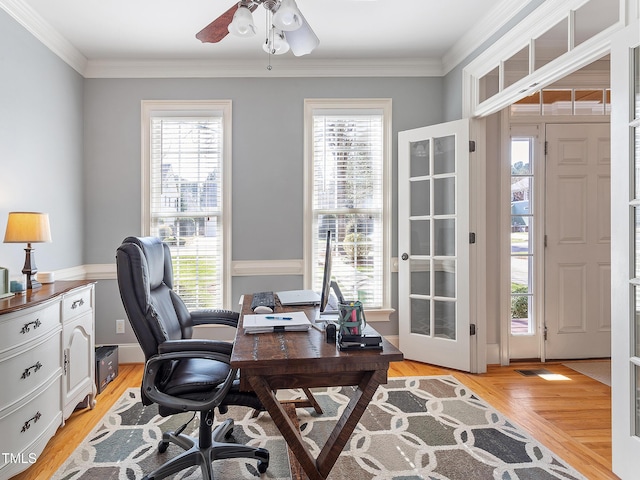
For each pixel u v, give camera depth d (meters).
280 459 2.03
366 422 2.43
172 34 3.12
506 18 2.78
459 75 3.46
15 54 2.60
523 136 3.57
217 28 2.10
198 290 3.67
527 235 3.62
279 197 3.69
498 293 3.54
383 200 3.77
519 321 3.63
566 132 3.58
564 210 3.60
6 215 2.51
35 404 1.95
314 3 2.74
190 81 3.63
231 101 3.64
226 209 3.66
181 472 1.92
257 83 3.67
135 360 3.60
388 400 2.76
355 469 1.94
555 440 2.22
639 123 1.78
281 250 3.70
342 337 1.45
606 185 3.61
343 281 3.76
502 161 3.52
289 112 3.69
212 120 3.66
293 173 3.70
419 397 2.81
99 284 3.59
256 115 3.67
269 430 2.32
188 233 3.67
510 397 2.81
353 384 1.46
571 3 2.19
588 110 3.58
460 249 3.33
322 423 2.42
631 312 1.84
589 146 3.59
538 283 3.59
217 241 3.69
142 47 3.33
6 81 2.51
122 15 2.83
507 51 2.80
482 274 3.34
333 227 3.76
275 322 1.74
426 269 3.60
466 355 3.30
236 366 1.33
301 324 1.72
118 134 3.59
